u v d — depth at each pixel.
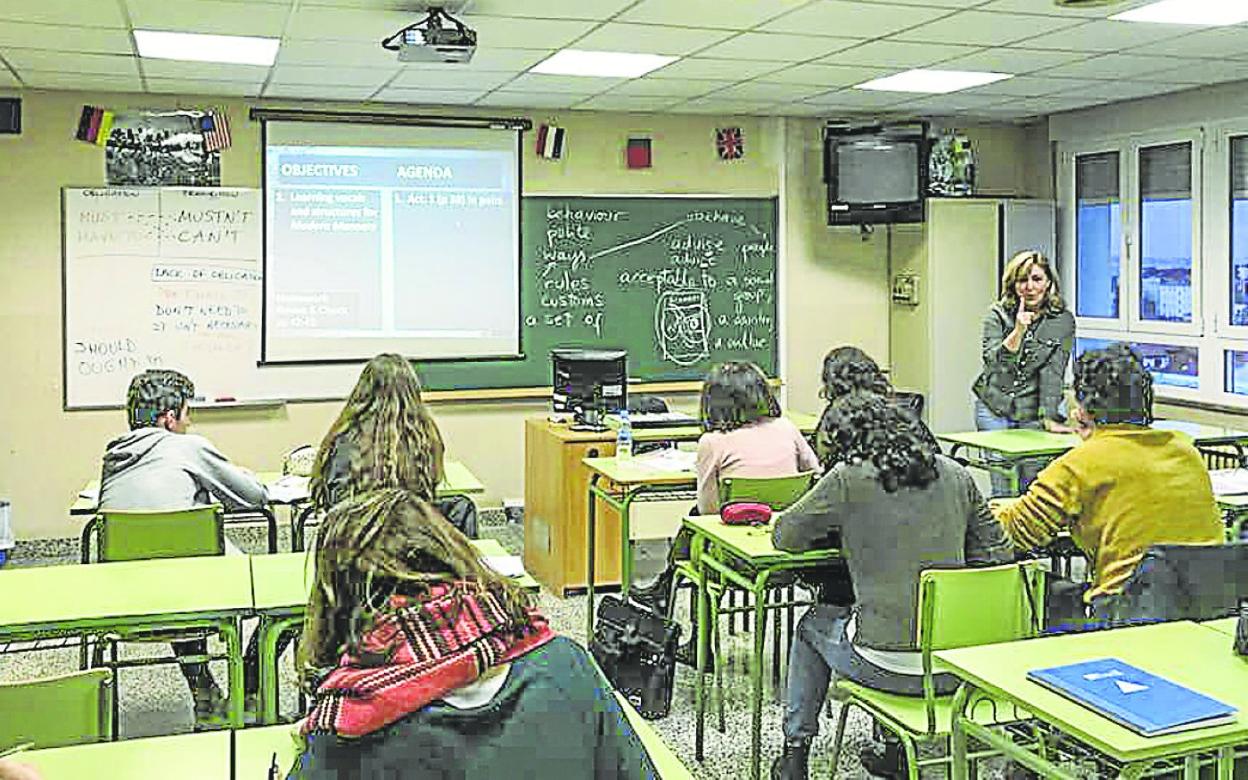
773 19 5.25
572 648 1.63
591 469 5.56
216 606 3.09
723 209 8.35
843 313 8.66
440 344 7.83
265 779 2.03
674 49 5.92
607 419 6.25
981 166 8.90
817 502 3.42
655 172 8.19
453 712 1.50
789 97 7.54
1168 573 3.08
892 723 3.14
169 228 7.28
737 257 8.40
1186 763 2.27
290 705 4.47
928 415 8.35
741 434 4.70
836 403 4.00
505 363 7.96
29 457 7.15
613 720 1.60
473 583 1.58
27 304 7.09
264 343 7.50
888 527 3.33
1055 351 6.09
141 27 5.31
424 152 7.73
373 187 7.64
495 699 1.52
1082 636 2.68
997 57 6.23
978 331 8.42
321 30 5.40
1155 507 3.37
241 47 5.80
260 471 7.54
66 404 7.18
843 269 8.63
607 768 1.59
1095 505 3.44
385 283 7.70
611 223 8.12
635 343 8.21
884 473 3.36
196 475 4.38
